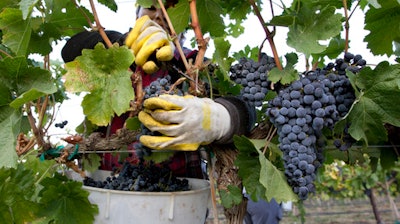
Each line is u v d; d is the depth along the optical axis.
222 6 1.72
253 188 1.27
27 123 1.75
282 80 1.21
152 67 1.27
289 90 1.21
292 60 1.28
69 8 1.57
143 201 1.30
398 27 1.45
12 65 1.16
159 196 1.30
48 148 1.44
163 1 1.53
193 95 1.34
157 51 1.28
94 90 1.22
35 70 1.18
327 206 12.82
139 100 1.27
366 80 1.20
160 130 1.16
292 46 1.24
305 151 1.17
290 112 1.18
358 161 1.66
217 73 1.45
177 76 1.54
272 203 3.79
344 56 1.27
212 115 1.18
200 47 1.34
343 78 1.23
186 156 1.66
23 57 1.15
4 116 1.21
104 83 1.23
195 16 1.34
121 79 1.21
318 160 1.30
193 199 1.37
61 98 1.89
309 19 1.26
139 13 1.74
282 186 1.19
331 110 1.16
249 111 1.30
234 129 1.23
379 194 9.47
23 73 1.19
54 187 1.35
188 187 1.50
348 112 1.19
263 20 1.32
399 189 8.59
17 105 1.13
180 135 1.15
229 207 1.30
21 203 1.35
